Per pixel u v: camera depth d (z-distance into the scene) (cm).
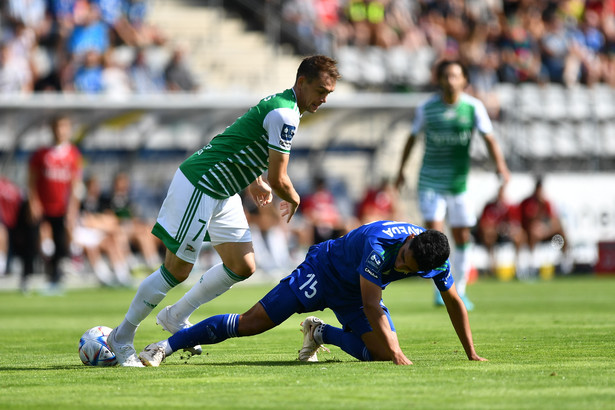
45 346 2741
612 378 1802
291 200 2145
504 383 1736
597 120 8894
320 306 2162
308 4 9188
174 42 8669
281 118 2066
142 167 6931
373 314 2000
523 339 2717
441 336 2869
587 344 2545
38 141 6606
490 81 9025
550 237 7519
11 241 6144
